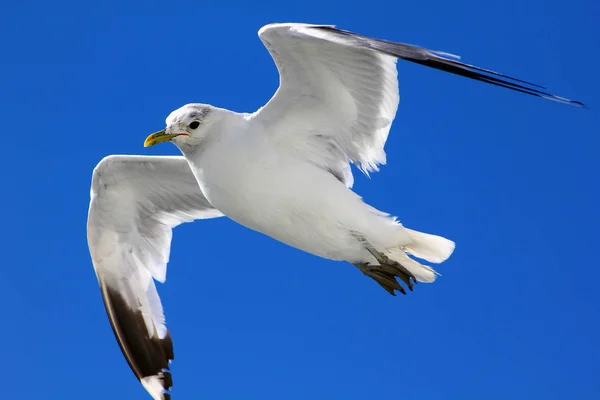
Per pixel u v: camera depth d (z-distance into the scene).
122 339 14.18
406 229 12.11
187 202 14.09
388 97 11.76
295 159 11.74
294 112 11.75
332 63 11.34
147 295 14.23
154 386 14.01
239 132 11.60
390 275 12.26
